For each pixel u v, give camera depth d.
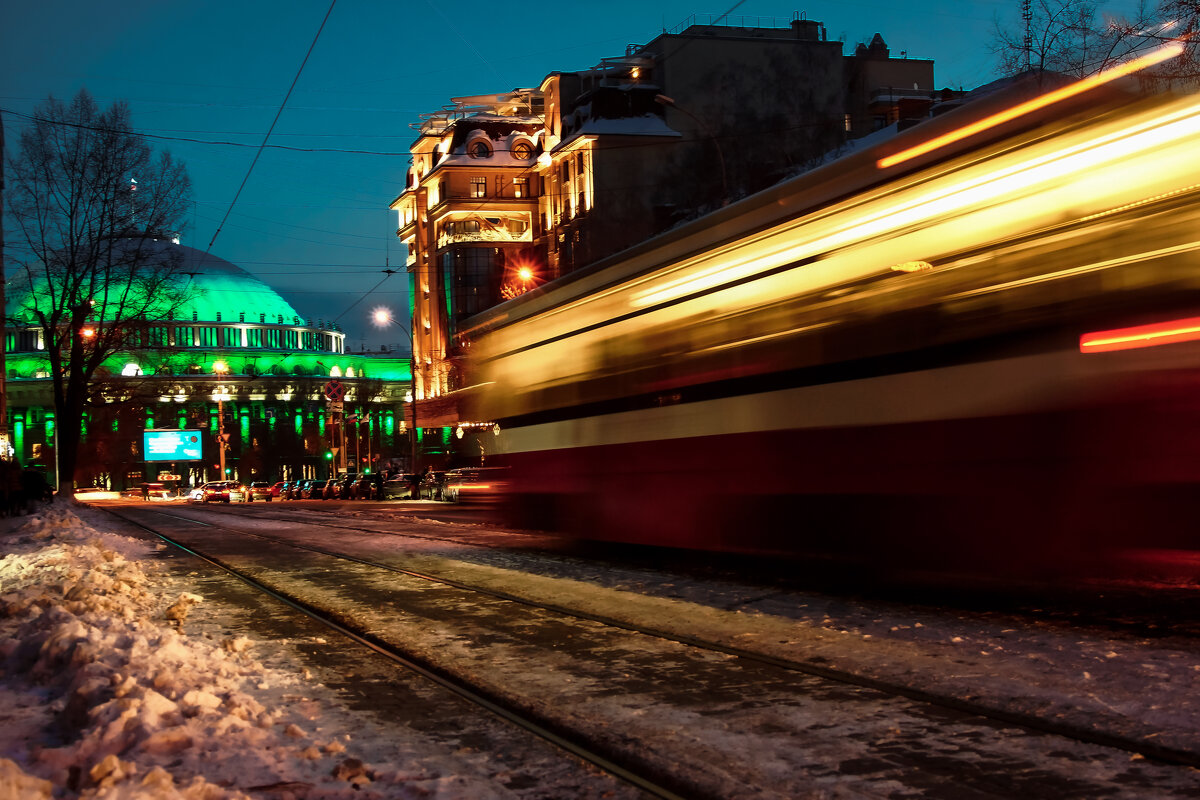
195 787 4.58
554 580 14.02
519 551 18.30
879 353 10.42
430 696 7.51
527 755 5.94
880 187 10.54
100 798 4.39
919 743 5.80
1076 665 7.36
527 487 17.83
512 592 12.95
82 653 7.27
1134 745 5.53
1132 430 8.07
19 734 5.82
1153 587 10.38
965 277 9.52
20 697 6.81
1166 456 7.83
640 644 9.18
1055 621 9.15
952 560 9.64
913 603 10.58
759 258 12.26
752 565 14.71
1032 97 9.05
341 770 5.24
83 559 16.95
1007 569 9.11
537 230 84.56
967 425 9.45
